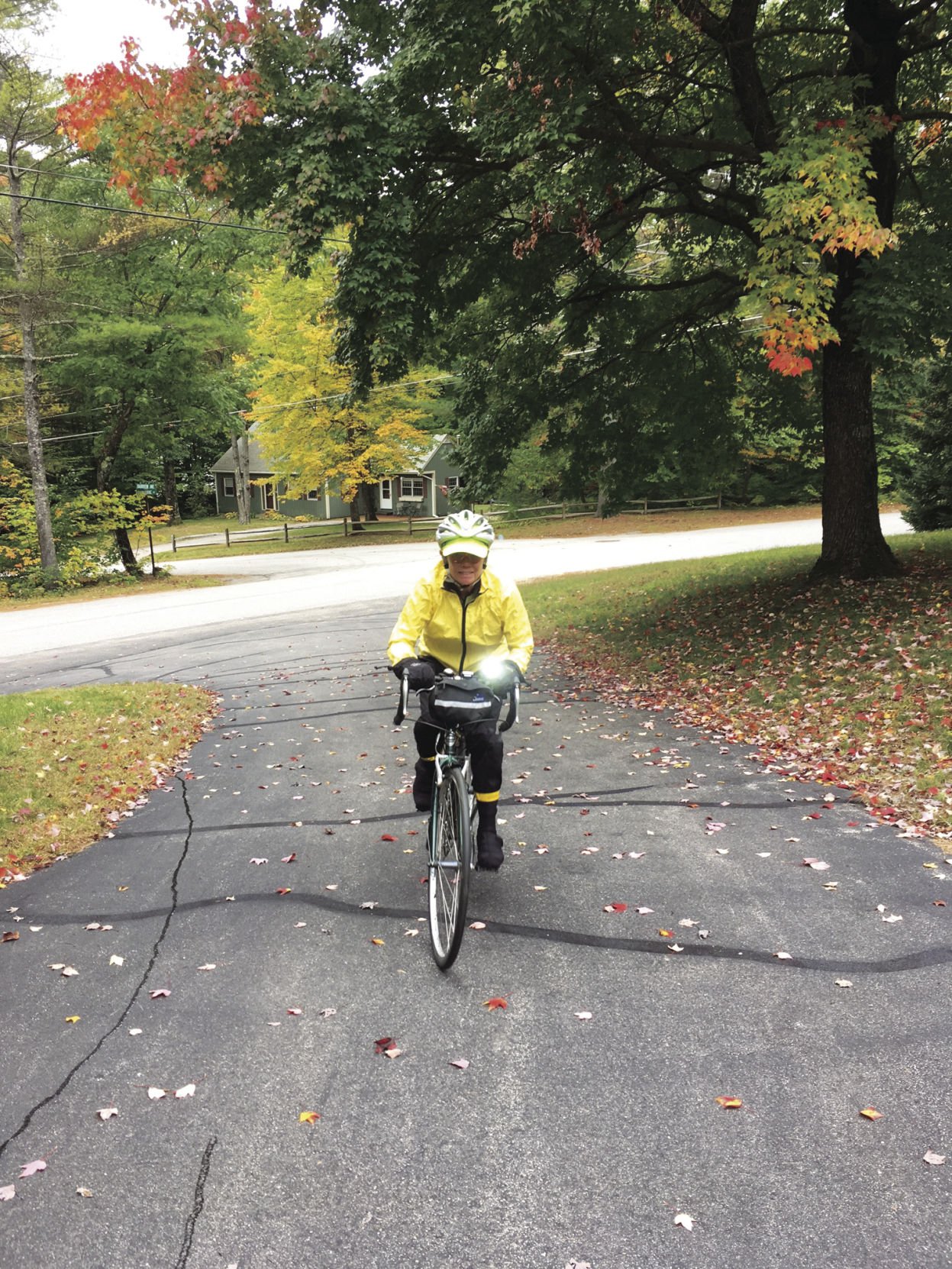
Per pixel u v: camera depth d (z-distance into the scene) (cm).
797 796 621
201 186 957
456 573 420
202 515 6625
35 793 713
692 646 1136
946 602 1013
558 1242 246
